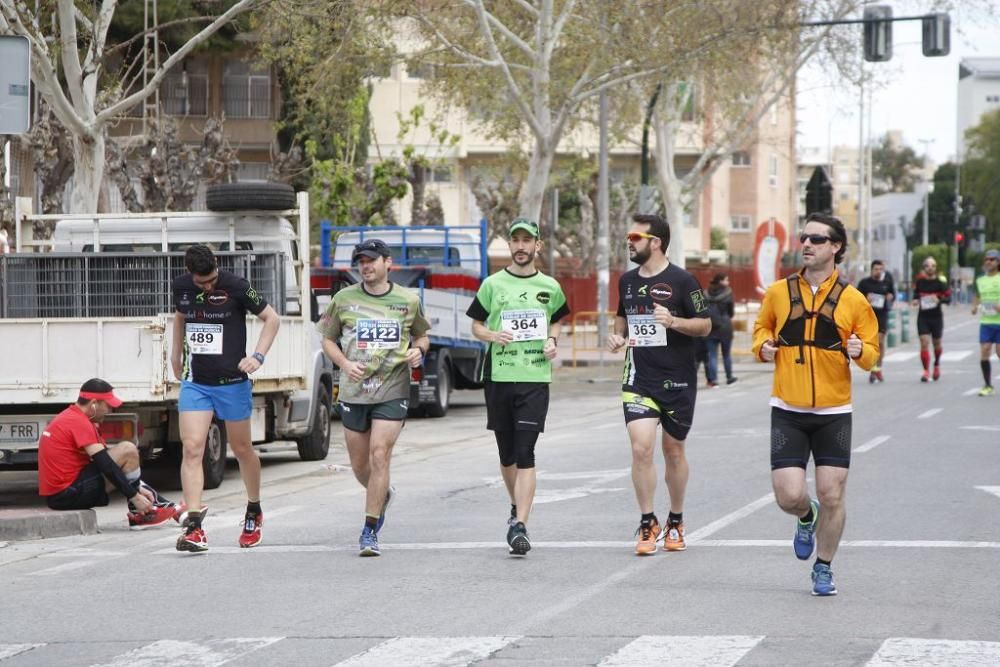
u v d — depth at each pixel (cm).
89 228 4416
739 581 2312
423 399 5962
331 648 1872
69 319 3550
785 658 1766
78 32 5859
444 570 2461
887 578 2316
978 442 4431
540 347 2667
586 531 2898
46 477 3150
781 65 9756
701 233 18962
